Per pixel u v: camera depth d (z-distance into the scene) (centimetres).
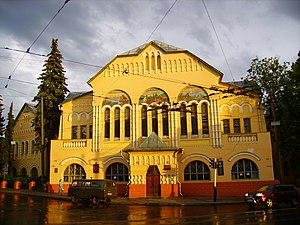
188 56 3591
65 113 3978
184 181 3344
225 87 3569
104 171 3538
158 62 3672
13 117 5478
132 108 3609
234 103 3612
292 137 3616
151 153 3228
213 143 3362
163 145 3247
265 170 3203
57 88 4428
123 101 3662
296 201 2486
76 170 3647
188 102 3516
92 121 3828
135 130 3559
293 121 3491
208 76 3512
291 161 3984
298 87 3550
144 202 2741
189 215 1927
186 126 3472
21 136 5481
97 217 1894
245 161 3288
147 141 3288
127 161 3497
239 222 1598
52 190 3628
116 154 3550
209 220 1681
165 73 3619
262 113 3547
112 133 3609
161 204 2625
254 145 3272
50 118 4291
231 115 3597
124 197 3209
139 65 3691
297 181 3956
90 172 3569
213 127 3394
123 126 3606
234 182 3238
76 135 3912
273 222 1589
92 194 2688
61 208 2409
